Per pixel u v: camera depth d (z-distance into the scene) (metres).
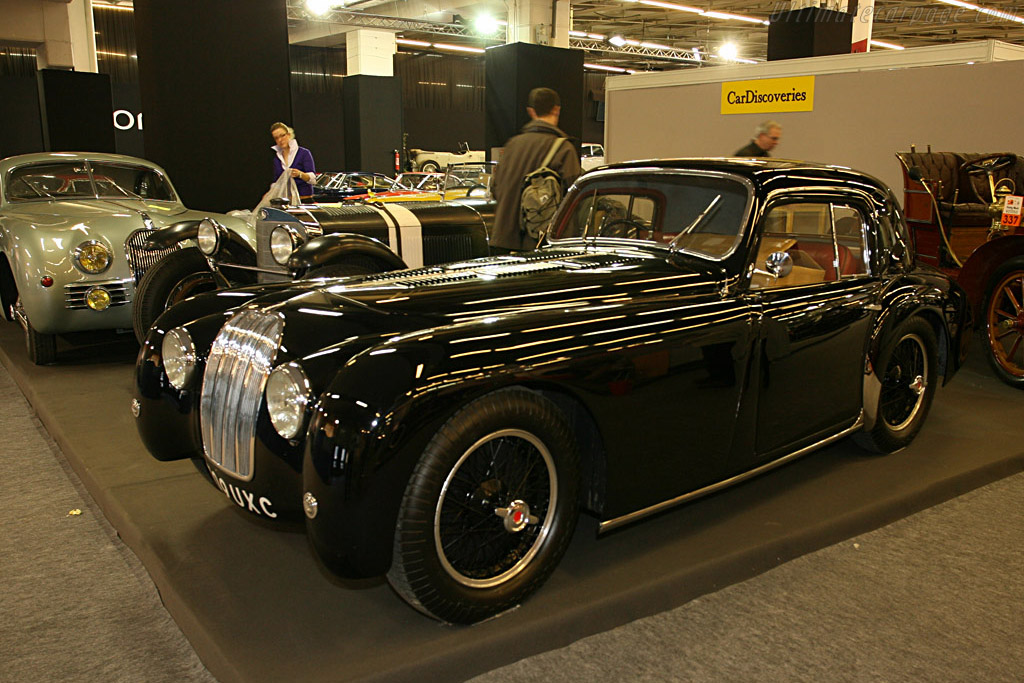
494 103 8.43
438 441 1.94
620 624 2.27
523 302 2.38
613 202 3.20
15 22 16.19
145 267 4.80
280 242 3.68
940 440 3.68
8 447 3.66
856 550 2.75
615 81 9.60
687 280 2.63
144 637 2.19
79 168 5.71
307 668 1.91
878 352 3.19
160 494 2.94
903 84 7.25
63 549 2.69
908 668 2.07
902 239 3.42
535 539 2.23
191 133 7.24
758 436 2.78
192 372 2.52
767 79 8.16
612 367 2.25
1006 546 2.78
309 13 20.31
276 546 2.55
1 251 5.08
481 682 2.00
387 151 21.12
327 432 1.88
